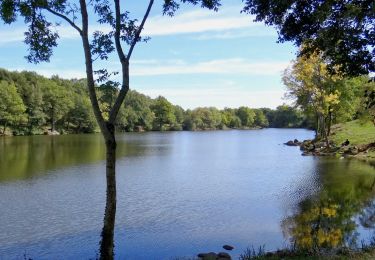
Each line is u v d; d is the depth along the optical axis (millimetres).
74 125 136250
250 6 14195
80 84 165375
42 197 26469
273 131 164000
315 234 17766
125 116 156750
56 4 12773
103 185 30812
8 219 21094
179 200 25766
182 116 189875
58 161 46062
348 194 26469
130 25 13133
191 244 17094
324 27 13086
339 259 11438
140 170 40250
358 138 58312
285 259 12328
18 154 53906
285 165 43688
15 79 123750
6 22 12961
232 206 23984
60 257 15672
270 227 19328
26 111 117875
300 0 13414
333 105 64125
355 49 13055
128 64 13141
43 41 13836
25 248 16703
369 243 15695
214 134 142500
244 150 66312
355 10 11156
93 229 19312
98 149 63062
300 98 60375
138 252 16156
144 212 22641
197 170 40375
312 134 123312
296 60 58031
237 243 17109
